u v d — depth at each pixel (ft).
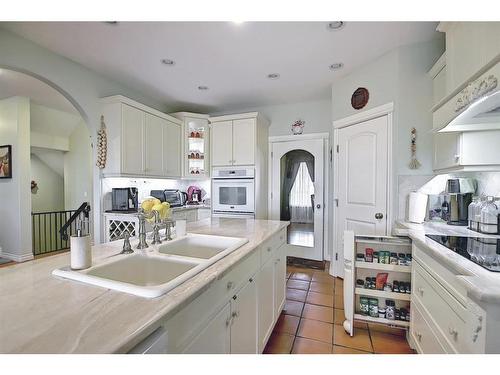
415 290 5.57
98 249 4.36
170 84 10.91
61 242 16.63
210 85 11.02
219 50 8.11
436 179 7.59
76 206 16.76
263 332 5.57
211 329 3.35
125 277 3.89
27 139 12.37
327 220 12.82
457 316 3.68
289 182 13.83
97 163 9.83
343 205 10.11
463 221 6.66
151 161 11.18
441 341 4.19
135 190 10.79
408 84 7.82
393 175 8.09
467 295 3.23
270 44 7.77
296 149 13.47
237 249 4.48
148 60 8.79
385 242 6.29
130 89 11.35
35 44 7.70
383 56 8.39
